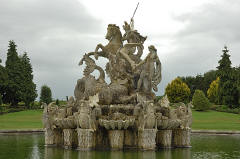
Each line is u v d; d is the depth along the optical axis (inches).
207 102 2596.0
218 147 713.6
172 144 705.0
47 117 718.5
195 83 4015.8
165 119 658.2
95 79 750.5
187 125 701.3
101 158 517.0
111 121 610.2
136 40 804.6
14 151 631.8
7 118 1967.3
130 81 742.5
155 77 732.0
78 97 745.0
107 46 787.4
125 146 637.9
